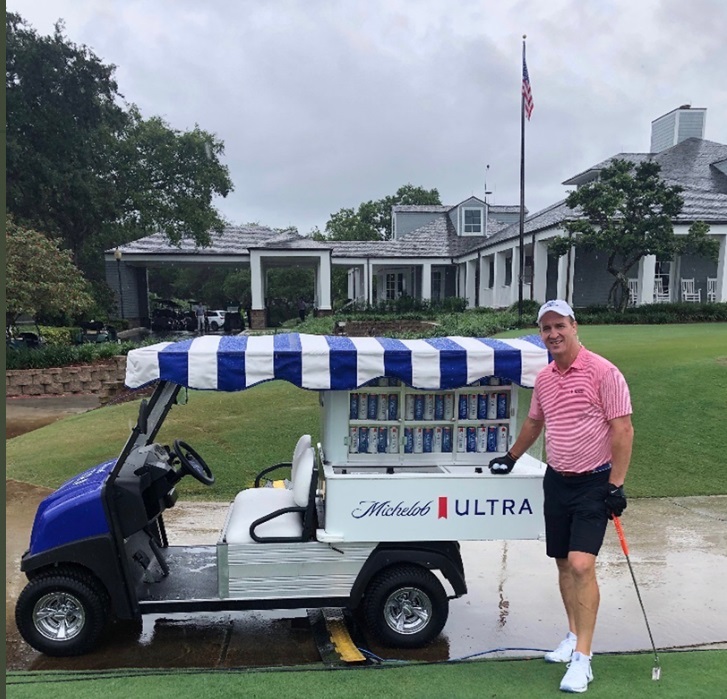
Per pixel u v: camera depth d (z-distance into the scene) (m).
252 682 2.91
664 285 22.34
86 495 3.32
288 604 3.41
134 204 24.94
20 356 13.79
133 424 4.01
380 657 3.36
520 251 18.53
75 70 19.48
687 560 4.70
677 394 8.60
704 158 25.56
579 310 19.38
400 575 3.41
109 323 26.33
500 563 4.72
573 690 2.78
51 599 3.30
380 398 3.64
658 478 6.55
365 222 51.00
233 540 3.39
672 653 3.28
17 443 8.30
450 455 3.71
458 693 2.80
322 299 27.25
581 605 2.88
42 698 2.73
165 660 3.31
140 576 3.58
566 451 2.93
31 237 14.73
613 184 18.31
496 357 3.38
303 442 3.96
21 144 19.08
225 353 3.23
